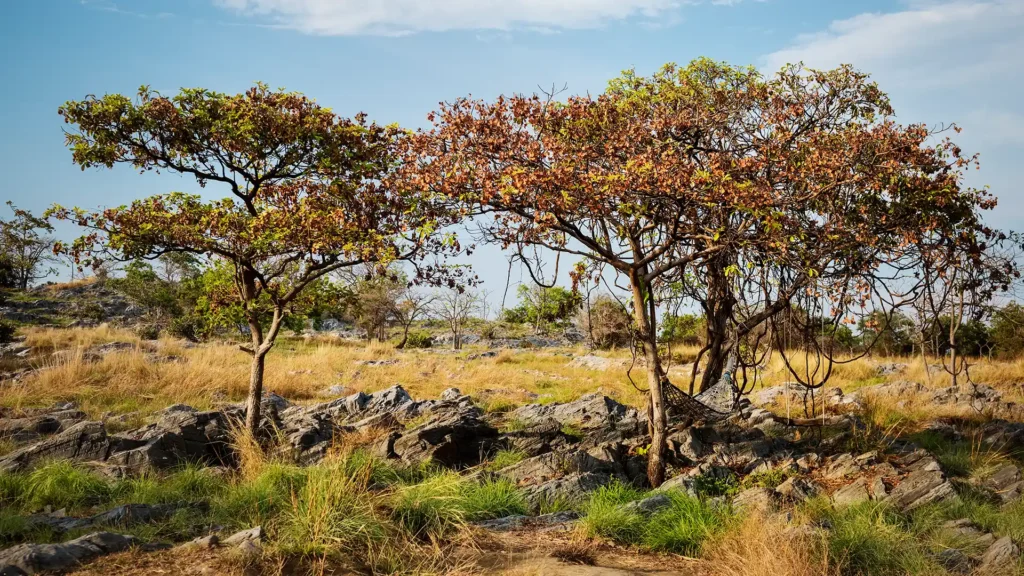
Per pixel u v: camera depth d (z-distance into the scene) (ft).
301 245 33.83
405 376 71.41
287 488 22.61
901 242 30.25
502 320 155.84
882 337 80.74
